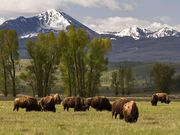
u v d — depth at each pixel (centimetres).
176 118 6031
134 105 5322
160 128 4475
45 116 6269
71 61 15350
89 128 4381
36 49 15338
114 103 5953
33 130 4247
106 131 4134
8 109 8062
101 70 15438
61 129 4344
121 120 5594
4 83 15538
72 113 7094
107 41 15312
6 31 15312
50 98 7781
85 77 15462
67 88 15650
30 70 15488
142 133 4009
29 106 7675
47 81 15475
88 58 15350
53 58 15388
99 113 7112
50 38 15275
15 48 15362
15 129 4322
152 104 10462
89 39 15325
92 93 15562
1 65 15412
